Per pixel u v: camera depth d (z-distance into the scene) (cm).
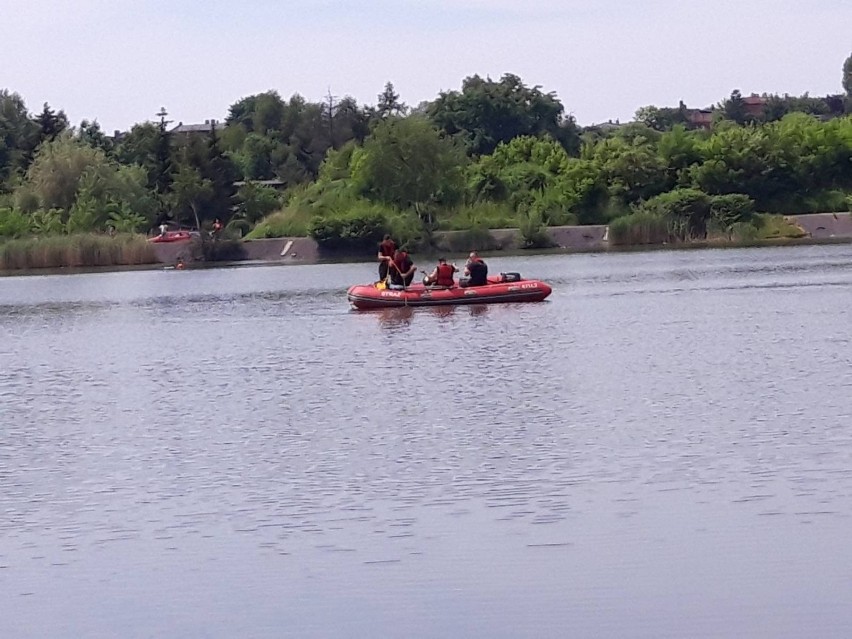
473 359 3716
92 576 1777
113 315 5841
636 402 2847
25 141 15362
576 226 10431
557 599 1631
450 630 1556
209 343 4494
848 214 10394
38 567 1819
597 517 1933
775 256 8219
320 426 2712
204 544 1888
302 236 10481
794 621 1548
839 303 5047
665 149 11125
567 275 7212
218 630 1583
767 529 1847
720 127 12331
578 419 2666
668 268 7488
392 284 5581
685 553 1767
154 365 3925
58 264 9969
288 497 2114
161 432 2734
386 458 2362
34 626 1614
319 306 5816
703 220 10281
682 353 3681
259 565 1788
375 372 3519
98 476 2330
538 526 1903
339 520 1972
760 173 10894
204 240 10194
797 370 3238
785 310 4853
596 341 4075
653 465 2222
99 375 3747
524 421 2666
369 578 1722
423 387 3200
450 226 10419
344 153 11962
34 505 2138
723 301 5328
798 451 2278
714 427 2520
